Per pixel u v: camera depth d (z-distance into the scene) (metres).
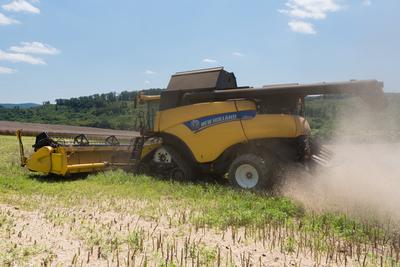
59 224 5.64
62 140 11.75
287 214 6.57
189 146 10.33
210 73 10.51
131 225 5.76
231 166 9.36
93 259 4.21
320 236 5.30
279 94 9.42
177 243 4.86
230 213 6.26
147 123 11.46
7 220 5.74
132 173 10.92
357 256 4.53
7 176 10.67
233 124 9.65
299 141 9.00
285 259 4.40
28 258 4.17
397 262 4.36
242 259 4.28
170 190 8.85
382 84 8.82
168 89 10.89
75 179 10.65
